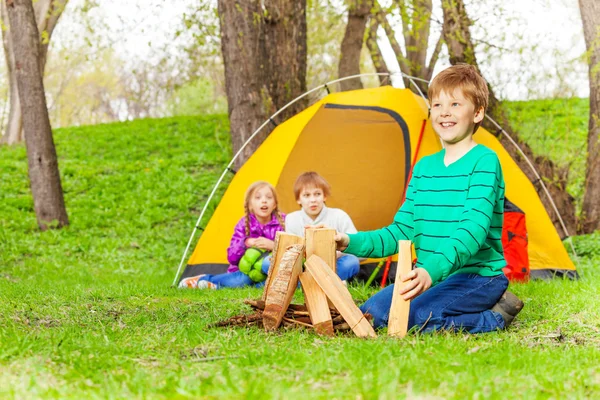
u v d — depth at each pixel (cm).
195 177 1641
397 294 349
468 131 379
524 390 230
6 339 302
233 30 934
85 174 1661
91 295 530
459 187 372
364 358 266
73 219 1315
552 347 325
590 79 982
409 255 355
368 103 744
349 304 350
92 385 236
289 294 362
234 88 937
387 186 755
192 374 245
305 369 251
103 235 1236
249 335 345
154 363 273
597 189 1005
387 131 746
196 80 1534
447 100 377
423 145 718
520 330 375
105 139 2056
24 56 1184
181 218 1357
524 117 1117
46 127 1230
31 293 532
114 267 1025
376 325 385
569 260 713
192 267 740
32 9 1179
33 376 238
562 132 1368
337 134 761
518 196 710
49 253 1110
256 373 247
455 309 373
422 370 250
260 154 771
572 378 246
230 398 212
